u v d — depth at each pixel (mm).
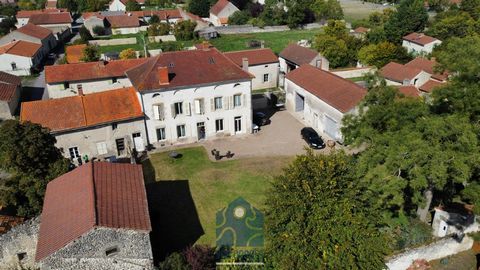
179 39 100188
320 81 50156
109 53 83688
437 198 34625
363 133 31344
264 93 57875
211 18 123188
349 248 23391
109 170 28703
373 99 33281
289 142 46531
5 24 108938
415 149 26469
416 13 83875
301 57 68312
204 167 41500
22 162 29625
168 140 45688
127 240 23406
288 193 24781
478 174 29297
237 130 48500
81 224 22781
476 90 29406
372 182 27422
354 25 105625
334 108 44656
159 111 43625
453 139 27500
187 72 44625
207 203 35656
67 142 41188
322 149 44625
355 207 24484
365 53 75062
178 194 37000
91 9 136750
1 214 30438
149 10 127312
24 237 26109
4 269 26688
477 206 27547
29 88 67312
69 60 75188
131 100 44188
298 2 118188
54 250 21891
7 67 73688
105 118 42031
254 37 103500
